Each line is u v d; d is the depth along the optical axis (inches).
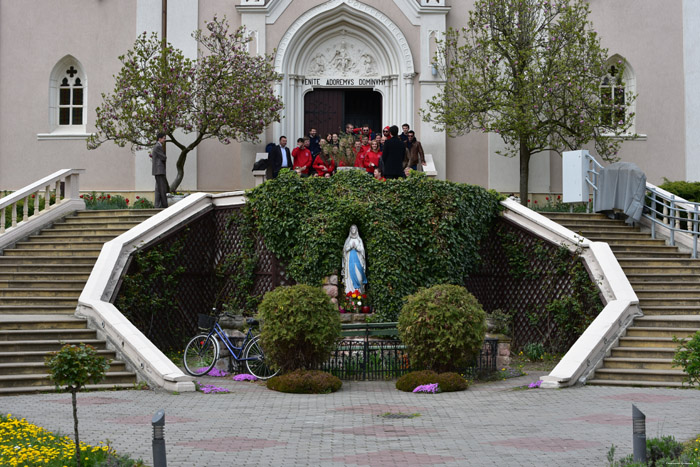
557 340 719.7
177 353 717.9
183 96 955.3
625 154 1111.0
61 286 701.9
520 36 975.6
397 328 601.9
